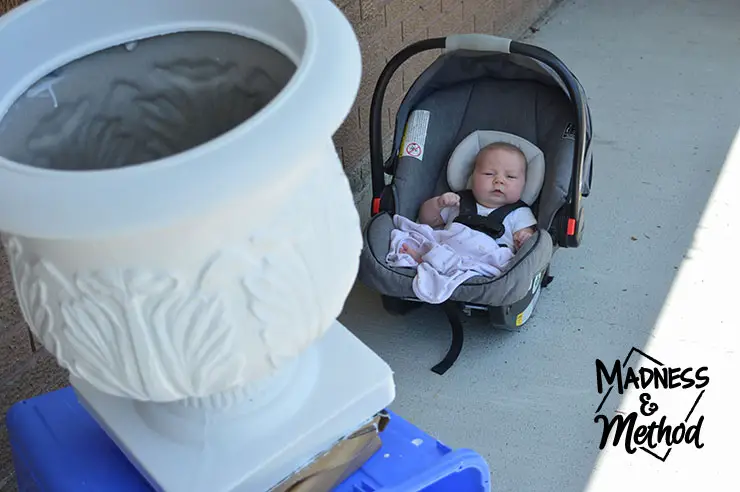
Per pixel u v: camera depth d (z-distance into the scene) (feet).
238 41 2.47
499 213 6.11
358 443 2.88
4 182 1.78
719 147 7.84
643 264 6.55
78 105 2.52
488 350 5.91
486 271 5.59
